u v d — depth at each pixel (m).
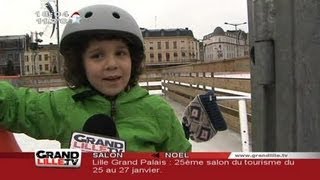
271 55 1.27
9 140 1.96
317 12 1.15
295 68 1.19
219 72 10.23
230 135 7.78
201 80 13.01
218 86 10.41
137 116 1.89
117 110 1.87
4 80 2.05
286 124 1.23
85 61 1.86
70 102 1.84
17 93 1.83
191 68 15.19
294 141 1.22
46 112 1.82
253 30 1.34
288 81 1.21
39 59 53.78
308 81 1.17
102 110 1.84
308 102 1.17
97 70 1.82
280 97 1.24
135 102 1.91
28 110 1.81
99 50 1.81
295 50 1.19
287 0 1.21
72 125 1.80
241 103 5.60
